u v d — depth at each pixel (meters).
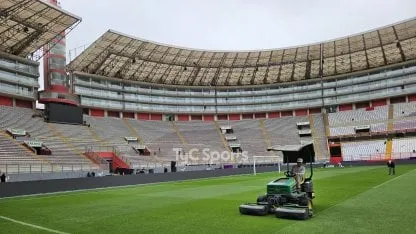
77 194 26.38
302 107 86.88
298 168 15.15
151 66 77.62
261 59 82.12
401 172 39.06
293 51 79.19
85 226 13.13
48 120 58.31
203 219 13.76
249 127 83.50
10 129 49.84
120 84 77.19
